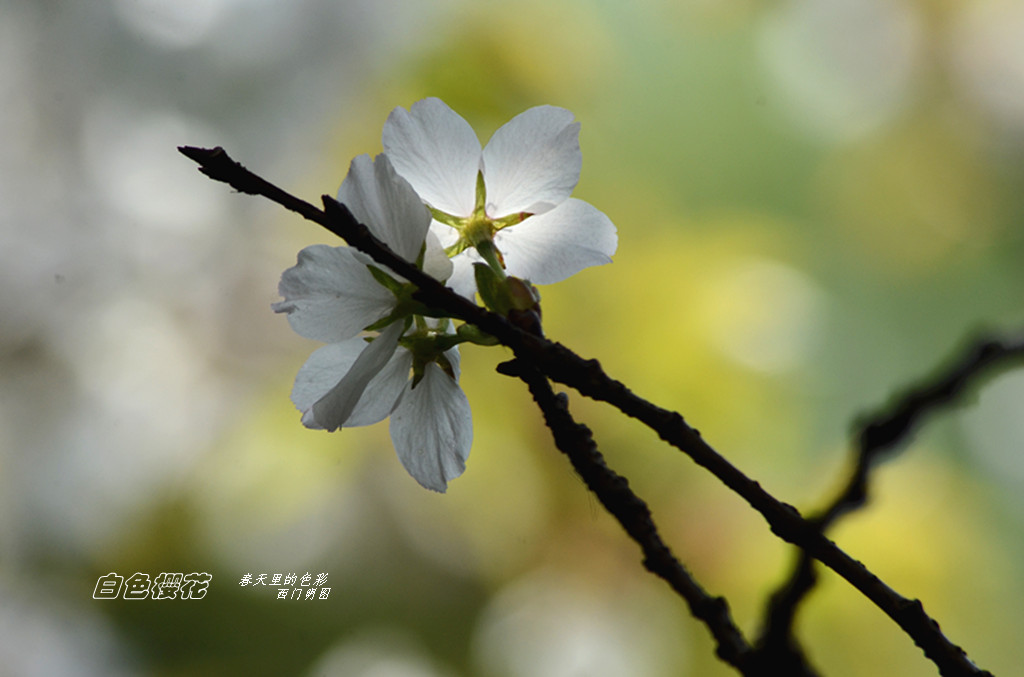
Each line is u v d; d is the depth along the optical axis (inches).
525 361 16.7
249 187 16.1
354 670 29.5
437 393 17.0
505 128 17.1
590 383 16.3
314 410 16.7
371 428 31.8
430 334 17.0
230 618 30.3
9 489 31.8
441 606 31.0
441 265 16.8
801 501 32.2
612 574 30.5
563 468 30.7
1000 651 30.7
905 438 18.8
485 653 30.2
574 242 17.2
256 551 31.0
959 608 30.2
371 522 31.9
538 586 30.6
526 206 17.2
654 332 32.7
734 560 29.3
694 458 16.2
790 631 17.9
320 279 16.8
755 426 32.3
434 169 17.1
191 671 29.6
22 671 28.9
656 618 29.9
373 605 30.8
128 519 32.0
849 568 16.2
